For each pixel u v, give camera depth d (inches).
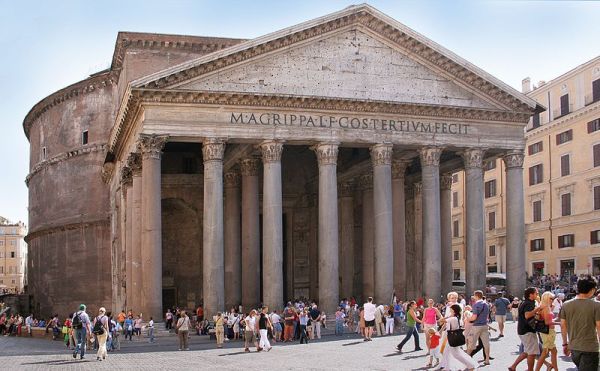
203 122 1524.4
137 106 1513.3
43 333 2027.6
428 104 1667.1
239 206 1927.9
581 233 2356.1
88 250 2556.6
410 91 1679.4
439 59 1695.4
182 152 2133.4
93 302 2519.7
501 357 914.7
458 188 3144.7
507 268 1759.4
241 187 1937.7
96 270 2529.5
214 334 1440.7
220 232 1520.7
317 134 1596.9
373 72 1656.0
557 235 2485.2
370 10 1636.3
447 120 1706.4
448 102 1712.6
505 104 1758.1
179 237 2137.1
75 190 2618.1
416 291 2160.4
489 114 1736.0
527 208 2674.7
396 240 1846.7
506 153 1776.6
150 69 2075.5
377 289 1624.0
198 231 2135.8
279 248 1552.7
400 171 1872.5
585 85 2356.1
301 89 1596.9
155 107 1498.5
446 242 2007.9
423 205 1694.1
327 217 1589.6
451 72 1710.1
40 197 2869.1
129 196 1820.9
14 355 1213.7
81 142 2618.1
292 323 1359.5
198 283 2127.2
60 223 2664.9
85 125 2610.7
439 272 1668.3
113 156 2167.8
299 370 877.2
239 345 1298.0
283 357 1044.5
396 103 1640.0
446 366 706.8
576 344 508.7
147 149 1496.1
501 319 1185.4
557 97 2509.8
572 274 2331.4
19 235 6092.5
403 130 1667.1
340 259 2100.1
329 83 1620.3
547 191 2551.7
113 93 2549.2
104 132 2549.2
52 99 2748.5
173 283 2111.2
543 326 666.8
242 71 1565.0
